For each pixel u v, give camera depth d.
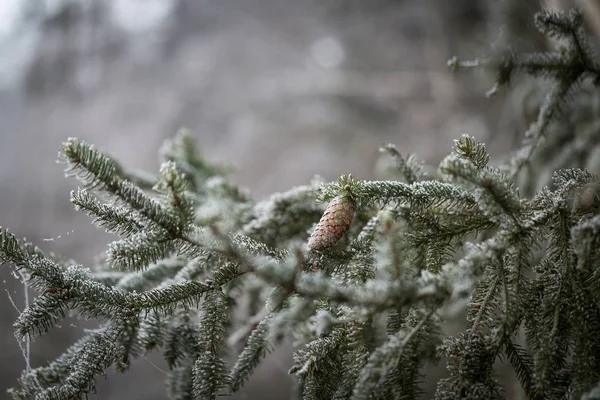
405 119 4.50
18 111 4.05
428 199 0.95
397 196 0.95
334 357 0.94
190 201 0.95
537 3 1.93
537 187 1.36
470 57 1.31
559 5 1.61
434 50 4.16
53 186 3.69
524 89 1.75
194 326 1.03
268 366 3.22
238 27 4.86
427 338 0.93
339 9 4.91
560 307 0.91
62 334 2.84
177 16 4.61
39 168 3.82
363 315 0.83
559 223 0.93
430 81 4.35
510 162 1.26
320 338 0.94
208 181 1.38
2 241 0.92
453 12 3.97
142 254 0.93
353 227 1.11
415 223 0.98
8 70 4.05
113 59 4.30
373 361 0.85
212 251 0.95
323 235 0.95
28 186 3.72
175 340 1.02
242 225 1.21
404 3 4.52
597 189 0.95
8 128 4.00
